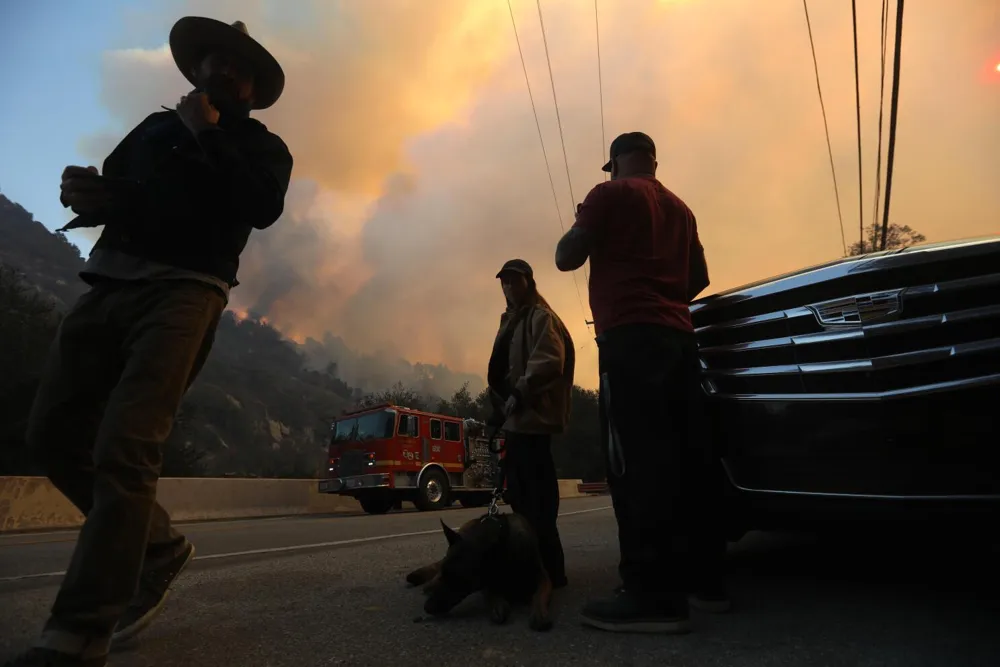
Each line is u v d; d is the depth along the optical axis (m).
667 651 1.86
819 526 2.33
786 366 2.40
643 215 2.33
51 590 3.21
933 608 2.28
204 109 1.76
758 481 2.47
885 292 2.17
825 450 2.26
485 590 2.51
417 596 2.78
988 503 1.96
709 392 2.68
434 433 15.02
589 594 2.74
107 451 1.55
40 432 1.78
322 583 3.16
